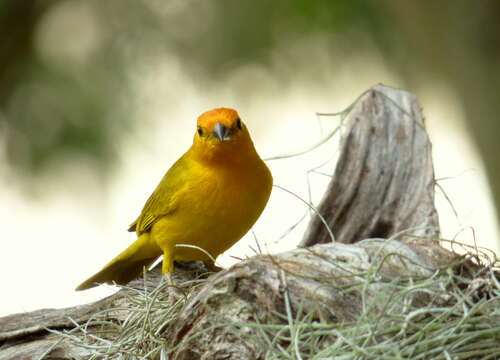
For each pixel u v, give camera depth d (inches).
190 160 376.8
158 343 277.7
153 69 518.6
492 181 493.0
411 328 241.4
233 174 362.6
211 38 520.4
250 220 376.8
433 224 367.2
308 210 347.9
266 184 372.5
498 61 488.4
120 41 515.8
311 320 247.3
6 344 318.3
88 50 514.9
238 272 256.7
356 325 241.0
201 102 536.1
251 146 363.3
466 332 240.7
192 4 518.9
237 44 519.5
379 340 241.3
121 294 337.4
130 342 290.4
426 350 236.5
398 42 531.8
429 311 243.4
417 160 380.5
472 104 496.7
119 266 418.3
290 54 522.0
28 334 318.3
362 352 229.1
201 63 523.8
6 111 505.0
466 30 493.0
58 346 310.2
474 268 276.5
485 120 491.8
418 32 515.5
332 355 235.0
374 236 374.9
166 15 519.5
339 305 253.1
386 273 265.1
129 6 519.5
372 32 523.8
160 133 525.3
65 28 522.0
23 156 501.4
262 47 518.6
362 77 539.2
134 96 511.5
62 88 503.5
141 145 512.1
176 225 374.3
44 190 503.5
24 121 503.2
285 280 256.5
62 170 500.7
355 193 378.3
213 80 526.9
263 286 256.1
